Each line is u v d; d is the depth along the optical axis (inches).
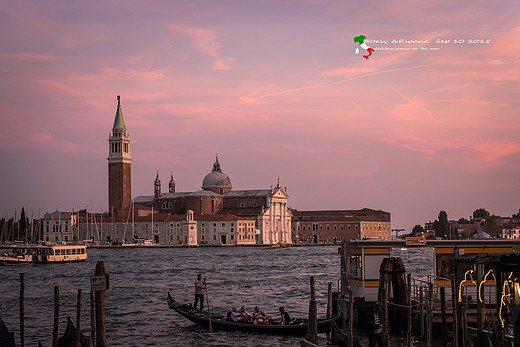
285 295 2659.9
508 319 1130.7
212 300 2501.2
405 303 1523.1
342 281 1811.0
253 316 1742.1
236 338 1651.1
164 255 7440.9
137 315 2084.2
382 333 1300.4
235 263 5403.5
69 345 1305.4
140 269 4603.8
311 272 4109.3
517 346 1006.4
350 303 1202.6
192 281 3447.3
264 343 1592.0
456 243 1635.1
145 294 2741.1
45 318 2037.4
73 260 5506.9
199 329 1784.0
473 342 1228.5
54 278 3752.5
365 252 1641.2
